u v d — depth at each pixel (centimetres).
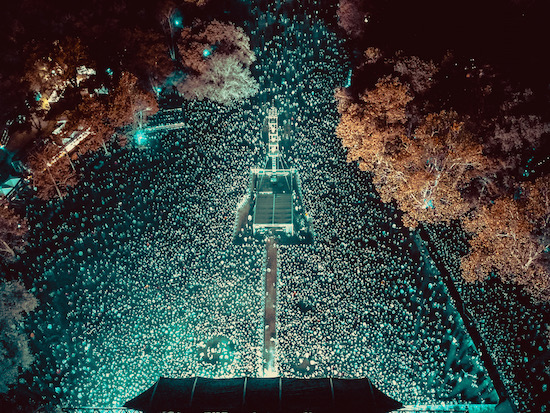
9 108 8062
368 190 6900
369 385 1995
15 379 4969
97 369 5162
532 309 5278
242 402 1934
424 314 5328
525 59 6247
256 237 6694
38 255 6525
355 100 6900
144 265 6194
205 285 5916
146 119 8431
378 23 7831
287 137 8106
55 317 5741
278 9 10262
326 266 5922
